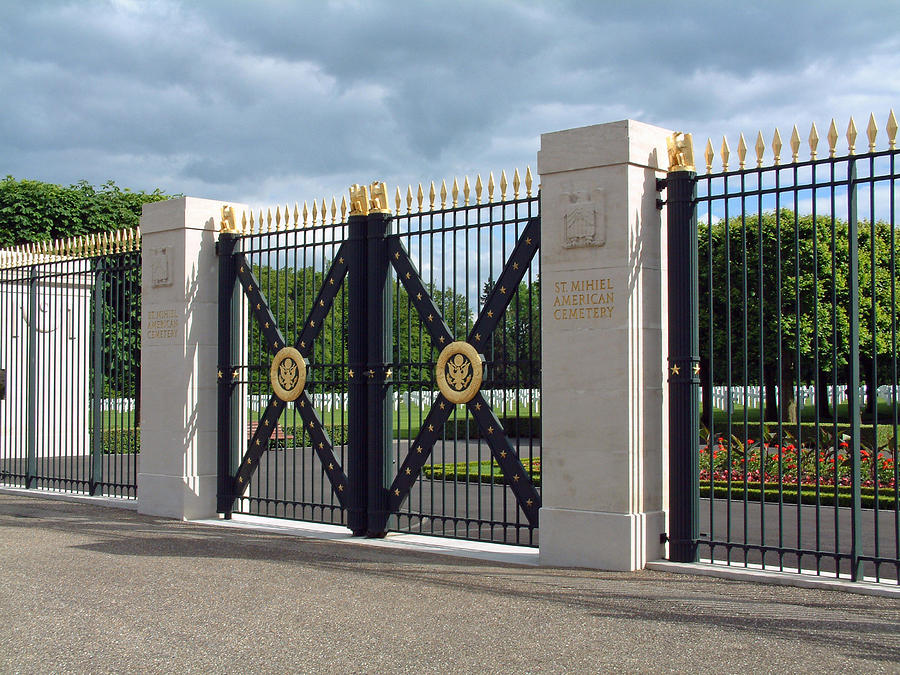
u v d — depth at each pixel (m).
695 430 8.44
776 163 7.85
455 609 6.94
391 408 10.55
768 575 7.74
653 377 8.60
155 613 6.92
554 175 8.82
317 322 11.16
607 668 5.47
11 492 15.16
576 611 6.82
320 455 11.13
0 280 16.25
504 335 9.43
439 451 22.95
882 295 23.78
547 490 8.77
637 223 8.47
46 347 19.69
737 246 22.59
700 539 8.47
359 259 10.66
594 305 8.53
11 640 6.24
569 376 8.66
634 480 8.36
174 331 12.09
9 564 8.85
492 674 5.41
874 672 5.33
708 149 8.40
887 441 17.08
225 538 10.43
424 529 11.98
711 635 6.12
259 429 11.77
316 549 9.68
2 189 28.83
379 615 6.79
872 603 6.96
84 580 8.11
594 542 8.45
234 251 12.19
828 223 22.03
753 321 22.41
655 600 7.13
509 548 9.66
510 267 9.42
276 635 6.29
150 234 12.48
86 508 13.09
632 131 8.41
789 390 23.77
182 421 11.95
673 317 8.47
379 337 10.52
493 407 9.63
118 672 5.56
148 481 12.39
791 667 5.43
